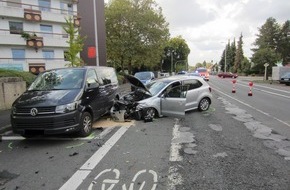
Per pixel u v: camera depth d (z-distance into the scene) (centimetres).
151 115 929
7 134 798
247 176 461
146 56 4394
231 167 501
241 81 3984
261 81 3931
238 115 1029
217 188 420
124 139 706
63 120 657
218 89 2362
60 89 743
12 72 1413
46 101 669
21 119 656
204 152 588
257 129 794
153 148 623
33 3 3334
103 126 858
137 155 577
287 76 3069
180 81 1031
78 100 707
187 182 443
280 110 1152
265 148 610
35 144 683
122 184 440
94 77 866
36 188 434
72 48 2381
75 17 3656
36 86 782
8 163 549
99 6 4075
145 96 986
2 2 3084
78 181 455
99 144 665
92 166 521
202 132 764
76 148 640
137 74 2136
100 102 848
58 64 3528
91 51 2203
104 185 438
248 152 584
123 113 930
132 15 4172
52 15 3419
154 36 4328
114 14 4172
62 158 571
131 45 4256
